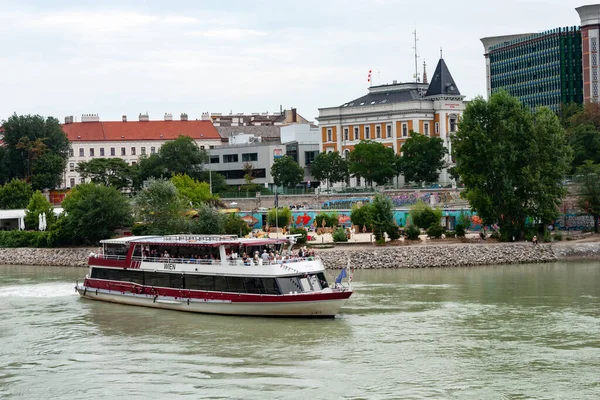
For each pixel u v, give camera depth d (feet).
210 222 514.68
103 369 249.75
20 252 547.08
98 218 535.19
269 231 579.07
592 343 263.08
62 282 421.18
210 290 323.78
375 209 497.87
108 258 362.12
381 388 225.35
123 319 318.65
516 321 294.66
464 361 246.88
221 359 256.52
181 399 221.05
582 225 539.29
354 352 259.19
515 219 501.56
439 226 515.09
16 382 239.71
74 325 310.04
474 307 320.91
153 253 348.38
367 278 411.34
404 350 260.01
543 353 253.24
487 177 502.79
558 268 436.76
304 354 258.78
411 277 411.95
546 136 504.43
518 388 223.10
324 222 587.68
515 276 405.80
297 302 303.89
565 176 557.74
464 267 453.99
